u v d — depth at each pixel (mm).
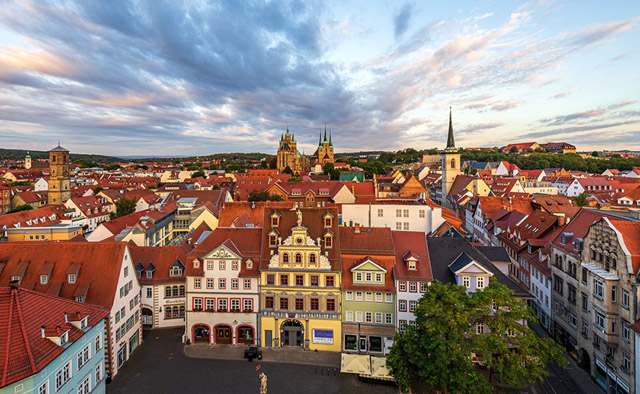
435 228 91625
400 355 41594
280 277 56438
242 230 62219
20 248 53156
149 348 56375
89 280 50531
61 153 156500
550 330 59281
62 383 35375
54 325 36312
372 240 58188
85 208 146125
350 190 150500
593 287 45531
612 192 150375
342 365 48344
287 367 51594
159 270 62125
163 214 102500
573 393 44844
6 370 29859
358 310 55312
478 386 38062
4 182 179500
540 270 62781
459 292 41438
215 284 57719
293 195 149750
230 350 56062
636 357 38094
